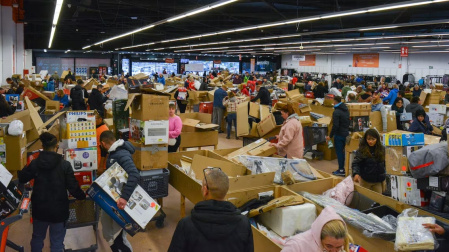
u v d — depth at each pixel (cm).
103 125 505
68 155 411
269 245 325
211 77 2453
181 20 2244
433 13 1861
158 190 475
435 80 2720
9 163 448
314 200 383
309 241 222
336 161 854
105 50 4309
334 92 1118
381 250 312
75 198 405
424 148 338
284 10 1970
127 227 345
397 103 951
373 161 438
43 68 4272
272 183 432
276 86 1780
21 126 450
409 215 334
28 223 492
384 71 3353
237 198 397
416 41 2244
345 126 713
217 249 214
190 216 223
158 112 463
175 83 1942
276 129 759
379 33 2547
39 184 343
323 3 1642
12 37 2120
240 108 823
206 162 475
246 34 3086
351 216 345
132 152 377
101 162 486
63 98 1337
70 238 456
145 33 3145
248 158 488
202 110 1256
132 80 570
